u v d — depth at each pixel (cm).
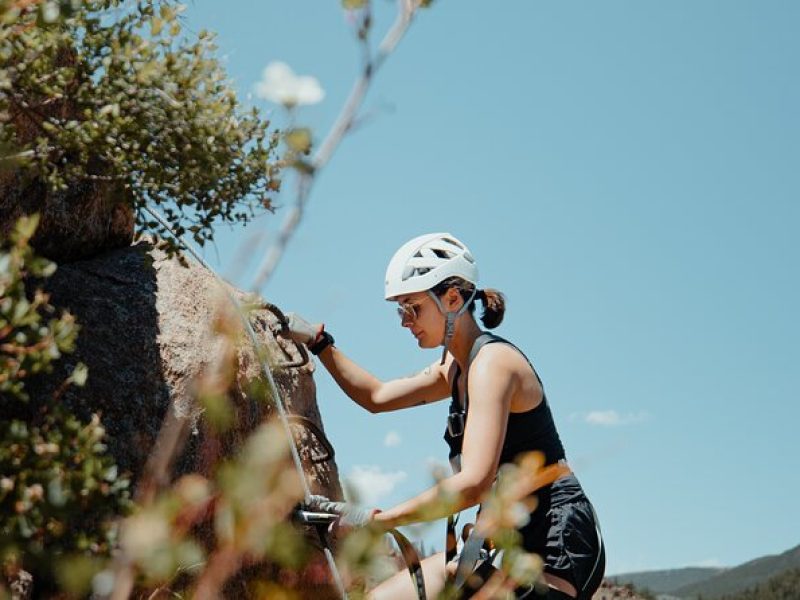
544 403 307
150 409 307
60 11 200
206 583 91
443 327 313
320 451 402
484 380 296
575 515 290
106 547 193
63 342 187
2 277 178
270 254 91
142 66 254
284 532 90
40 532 195
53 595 230
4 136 245
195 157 266
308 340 365
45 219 323
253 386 121
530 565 129
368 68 90
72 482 186
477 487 276
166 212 282
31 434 185
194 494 91
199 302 352
